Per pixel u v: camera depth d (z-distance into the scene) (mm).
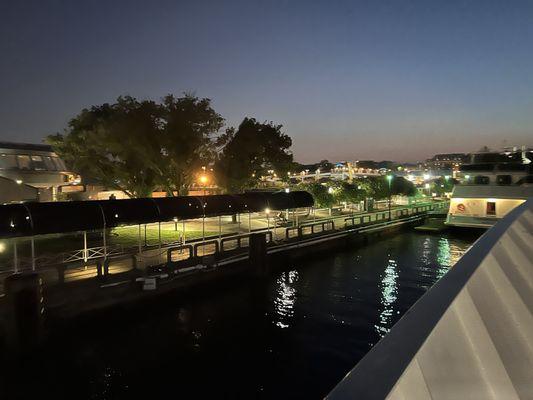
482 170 38188
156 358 15516
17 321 14281
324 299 22250
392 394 1557
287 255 28656
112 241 28344
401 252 34406
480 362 2240
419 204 62688
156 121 34594
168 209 23672
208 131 35656
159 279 19484
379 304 21438
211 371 14562
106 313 17547
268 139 42875
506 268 3605
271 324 18750
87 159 36062
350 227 37500
